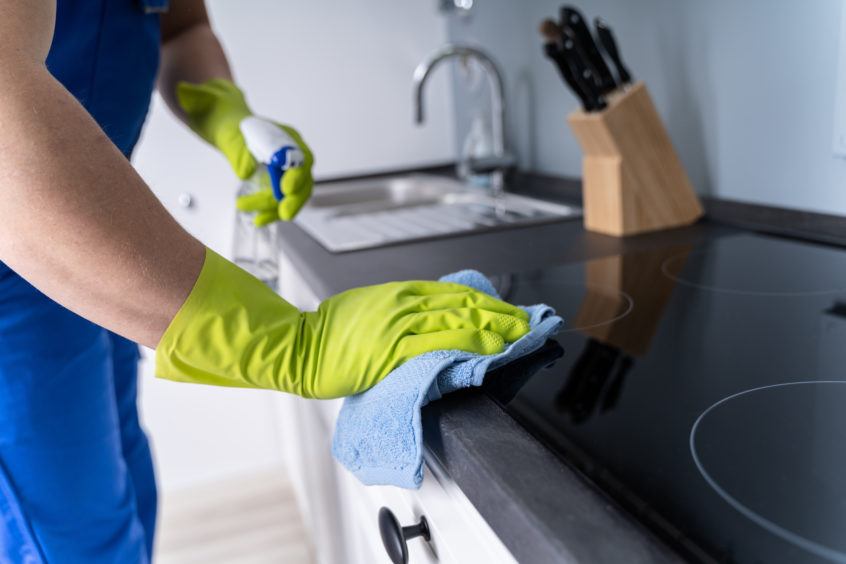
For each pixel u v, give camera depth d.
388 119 1.93
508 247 1.07
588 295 0.81
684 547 0.35
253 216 0.89
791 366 0.58
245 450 2.07
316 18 1.81
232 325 0.52
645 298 0.79
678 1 1.12
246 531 1.80
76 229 0.43
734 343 0.64
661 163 1.09
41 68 0.45
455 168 2.01
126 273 0.45
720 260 0.91
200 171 1.83
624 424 0.49
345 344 0.56
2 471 0.78
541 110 1.61
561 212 1.33
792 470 0.42
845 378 0.55
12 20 0.45
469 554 0.49
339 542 1.09
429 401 0.53
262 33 1.79
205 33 1.05
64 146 0.43
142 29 0.86
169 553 1.74
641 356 0.62
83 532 0.86
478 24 1.82
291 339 0.55
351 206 1.67
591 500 0.39
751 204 1.06
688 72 1.13
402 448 0.50
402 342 0.55
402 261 1.02
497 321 0.59
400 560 0.56
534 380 0.58
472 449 0.45
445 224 1.31
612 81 1.09
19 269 0.45
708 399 0.52
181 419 1.99
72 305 0.47
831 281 0.80
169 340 0.49
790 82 0.95
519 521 0.38
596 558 0.33
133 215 0.45
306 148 0.78
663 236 1.07
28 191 0.42
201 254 0.51
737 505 0.39
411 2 1.88
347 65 1.87
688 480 0.41
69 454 0.83
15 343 0.76
